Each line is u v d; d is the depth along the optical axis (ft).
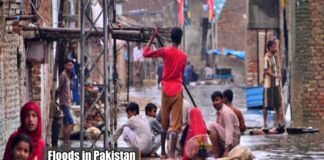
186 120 64.64
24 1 72.74
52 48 89.76
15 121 67.21
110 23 67.21
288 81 106.83
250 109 121.70
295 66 99.25
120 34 73.31
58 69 90.74
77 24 102.73
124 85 217.97
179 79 64.54
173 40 64.75
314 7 97.60
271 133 85.35
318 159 66.33
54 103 79.15
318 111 98.43
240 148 63.62
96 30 67.05
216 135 63.46
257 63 154.40
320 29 97.71
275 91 89.25
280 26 123.95
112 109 71.82
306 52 98.27
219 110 64.08
